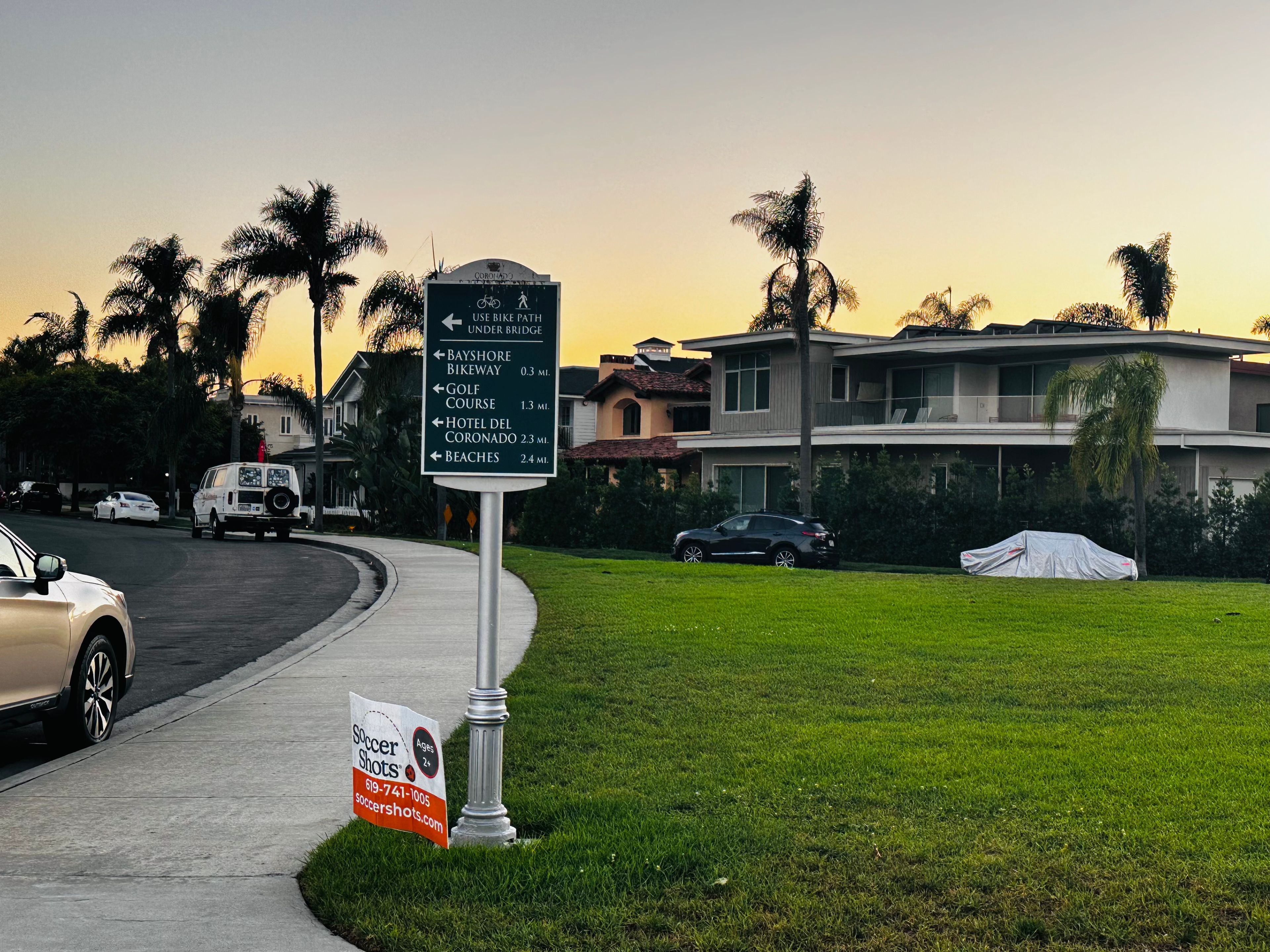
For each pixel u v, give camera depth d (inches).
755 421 1684.3
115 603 363.3
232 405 2124.8
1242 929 187.5
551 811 252.5
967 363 1531.7
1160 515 1203.2
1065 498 1250.0
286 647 581.9
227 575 1008.9
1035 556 1008.9
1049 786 271.7
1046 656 481.7
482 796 235.5
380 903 201.6
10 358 3398.1
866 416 1606.8
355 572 1063.0
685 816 250.1
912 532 1316.4
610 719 355.3
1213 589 794.2
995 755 302.5
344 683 443.5
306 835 249.6
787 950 181.0
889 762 295.4
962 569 1205.1
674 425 2137.1
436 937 187.9
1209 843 229.1
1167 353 1417.3
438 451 242.1
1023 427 1366.9
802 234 1363.2
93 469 2920.8
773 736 329.1
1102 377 1141.1
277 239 1835.6
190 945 188.2
